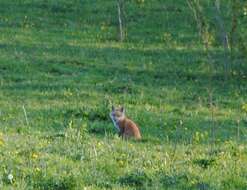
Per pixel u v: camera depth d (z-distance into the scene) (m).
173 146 28.06
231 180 20.94
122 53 53.19
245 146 27.69
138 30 59.62
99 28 59.97
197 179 20.88
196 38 57.34
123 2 63.50
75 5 65.69
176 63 51.19
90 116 36.12
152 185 20.16
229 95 44.31
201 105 41.44
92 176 20.50
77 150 24.14
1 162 21.25
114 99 41.25
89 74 47.25
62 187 19.48
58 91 42.50
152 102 41.41
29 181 19.64
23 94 41.56
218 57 52.62
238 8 51.09
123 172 21.31
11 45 53.28
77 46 54.38
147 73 48.47
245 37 51.84
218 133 34.25
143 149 26.25
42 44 54.25
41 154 22.97
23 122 33.62
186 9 64.38
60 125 33.66
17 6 64.81
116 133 31.95
